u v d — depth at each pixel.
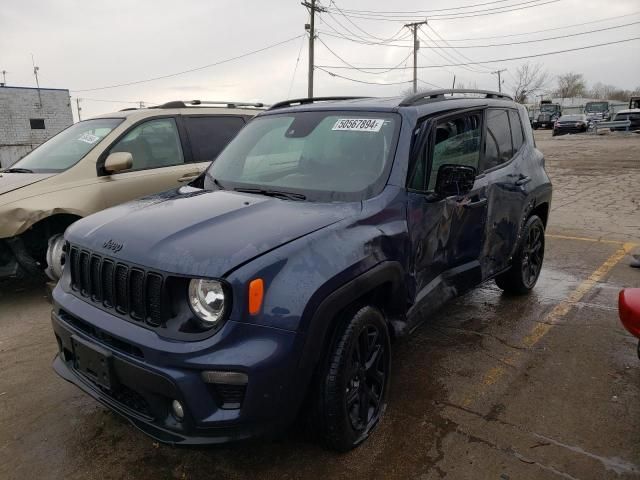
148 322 2.40
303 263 2.43
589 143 26.62
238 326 2.24
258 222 2.66
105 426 3.10
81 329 2.70
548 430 2.97
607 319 4.49
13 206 4.72
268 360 2.24
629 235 7.43
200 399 2.24
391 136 3.28
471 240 3.82
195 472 2.70
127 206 3.17
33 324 4.66
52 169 5.30
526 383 3.48
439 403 3.26
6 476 2.69
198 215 2.77
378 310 2.90
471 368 3.69
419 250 3.20
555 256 6.46
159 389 2.29
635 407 3.18
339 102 3.86
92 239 2.75
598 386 3.43
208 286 2.29
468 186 3.15
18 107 34.97
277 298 2.31
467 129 3.86
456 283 3.70
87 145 5.45
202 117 6.35
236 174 3.67
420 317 3.28
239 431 2.29
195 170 5.98
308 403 2.60
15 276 4.92
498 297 5.07
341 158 3.34
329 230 2.65
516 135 4.72
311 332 2.38
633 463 2.69
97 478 2.67
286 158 3.54
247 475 2.66
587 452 2.78
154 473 2.70
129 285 2.46
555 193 11.43
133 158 5.60
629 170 15.08
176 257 2.36
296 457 2.78
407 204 3.10
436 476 2.62
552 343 4.06
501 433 2.95
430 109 3.52
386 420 3.08
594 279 5.54
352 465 2.71
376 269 2.75
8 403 3.38
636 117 33.44
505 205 4.25
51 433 3.04
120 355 2.42
